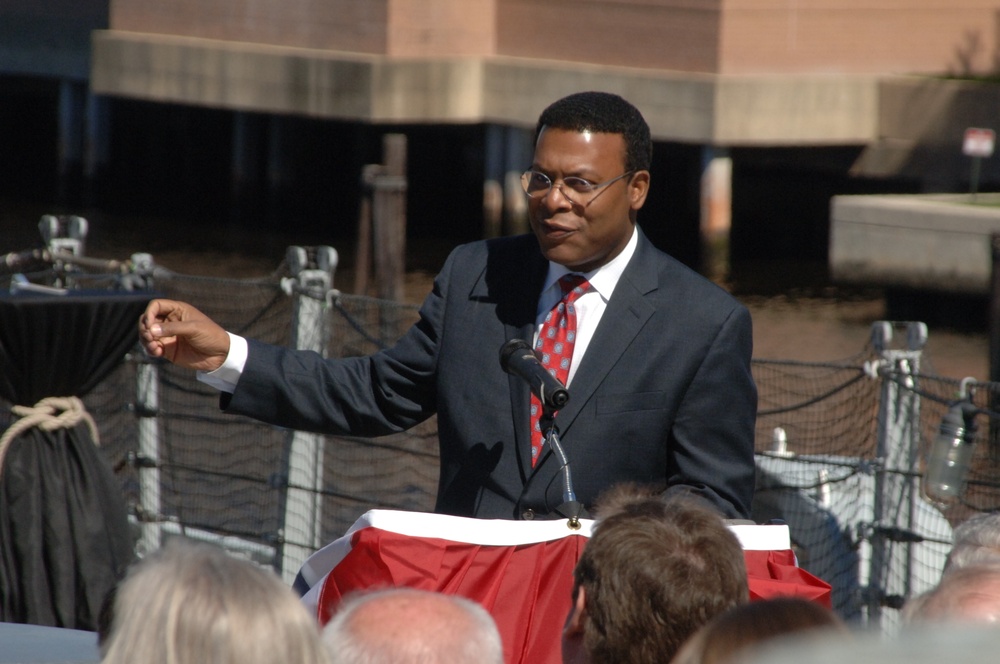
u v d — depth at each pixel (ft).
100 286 75.61
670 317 31.55
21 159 322.34
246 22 246.88
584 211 30.91
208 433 86.48
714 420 31.17
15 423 47.29
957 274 169.89
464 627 19.93
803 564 61.72
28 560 47.42
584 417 31.07
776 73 220.02
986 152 186.80
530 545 28.94
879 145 226.38
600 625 22.07
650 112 220.43
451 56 235.61
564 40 231.50
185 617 17.42
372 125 268.00
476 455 31.60
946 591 23.30
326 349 64.69
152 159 296.71
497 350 32.17
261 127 275.39
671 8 220.23
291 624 17.79
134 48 257.14
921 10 228.43
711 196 222.07
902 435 56.29
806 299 185.06
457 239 241.14
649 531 22.21
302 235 243.60
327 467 83.30
